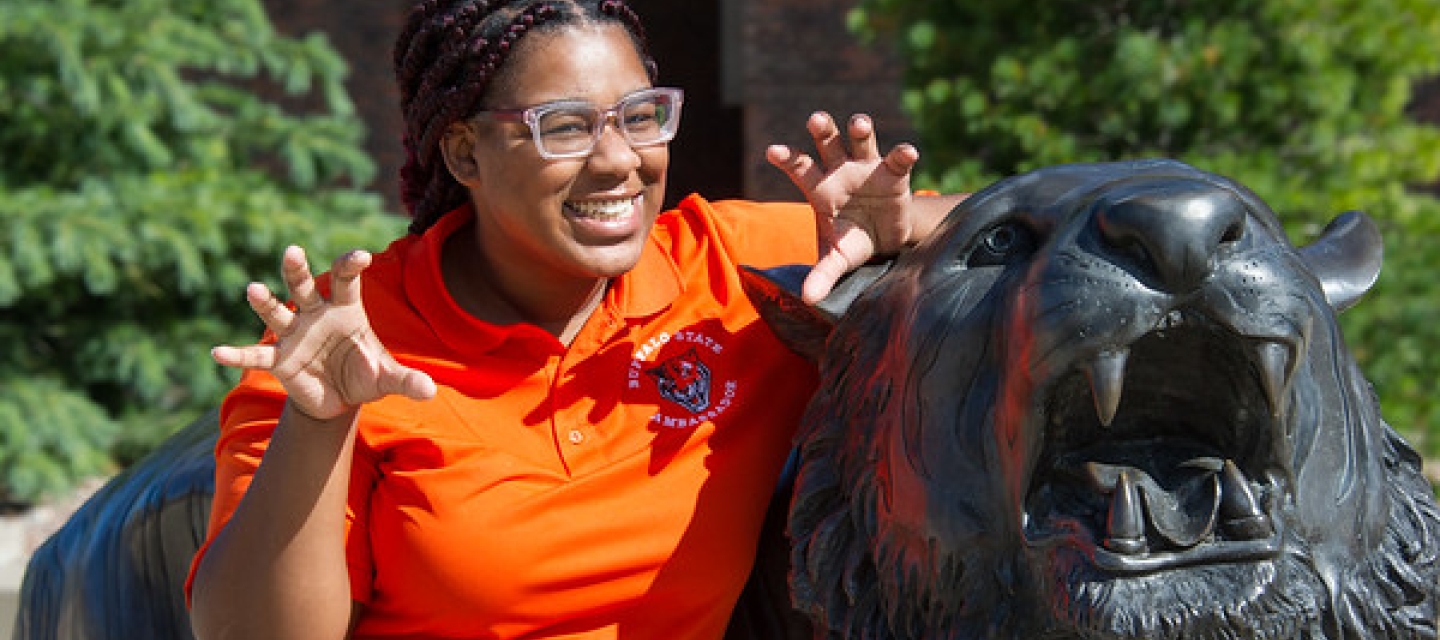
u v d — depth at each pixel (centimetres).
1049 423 171
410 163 231
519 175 206
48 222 736
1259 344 159
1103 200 165
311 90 1143
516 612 209
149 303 785
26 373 764
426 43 213
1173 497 168
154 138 786
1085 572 163
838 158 198
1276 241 168
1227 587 162
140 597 264
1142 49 624
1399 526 182
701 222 235
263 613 192
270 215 769
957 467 176
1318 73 626
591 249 209
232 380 785
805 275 204
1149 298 158
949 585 178
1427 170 655
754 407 220
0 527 732
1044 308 163
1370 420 179
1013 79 641
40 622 280
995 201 180
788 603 218
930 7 676
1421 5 638
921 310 181
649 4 1309
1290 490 167
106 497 283
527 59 204
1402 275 624
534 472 209
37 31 749
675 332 222
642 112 207
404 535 208
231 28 832
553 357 215
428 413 210
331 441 185
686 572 214
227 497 209
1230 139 646
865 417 189
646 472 212
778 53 1134
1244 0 638
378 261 225
